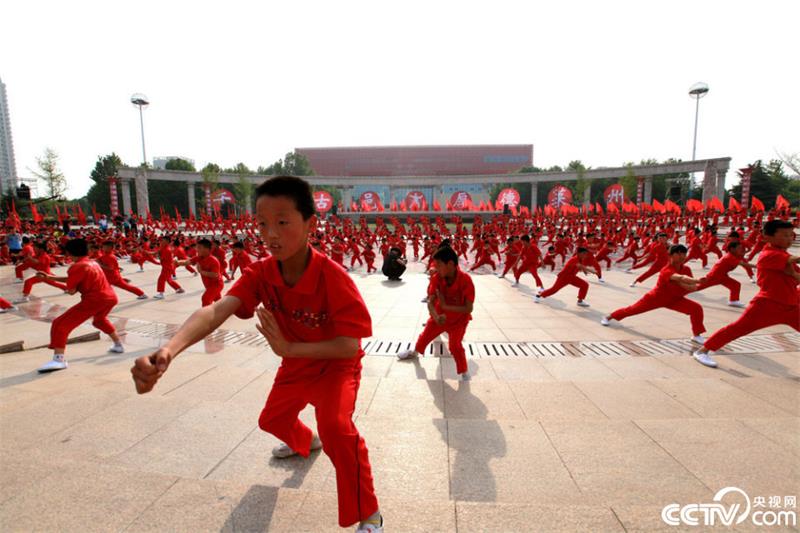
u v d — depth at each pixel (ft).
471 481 7.93
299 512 6.56
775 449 9.03
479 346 21.18
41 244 44.21
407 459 8.77
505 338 22.66
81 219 124.36
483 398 13.50
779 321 16.49
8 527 5.95
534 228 100.42
